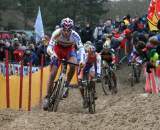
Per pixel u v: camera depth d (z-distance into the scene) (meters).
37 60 21.50
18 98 14.17
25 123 8.13
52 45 10.62
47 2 60.34
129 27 25.44
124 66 25.50
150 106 8.52
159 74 14.00
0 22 64.75
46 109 10.57
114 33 25.94
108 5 68.56
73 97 16.05
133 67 19.62
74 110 13.53
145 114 7.93
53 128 7.70
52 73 10.58
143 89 17.58
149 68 14.11
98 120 7.98
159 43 13.63
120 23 28.19
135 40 22.92
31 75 14.45
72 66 10.70
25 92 14.56
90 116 8.31
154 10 18.95
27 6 62.00
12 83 13.89
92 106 12.03
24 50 21.16
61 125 7.84
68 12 57.44
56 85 10.54
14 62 20.28
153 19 19.00
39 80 15.86
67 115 8.59
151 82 14.30
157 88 14.11
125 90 18.42
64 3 58.53
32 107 14.61
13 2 64.44
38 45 23.72
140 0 68.50
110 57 17.44
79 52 10.84
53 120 8.18
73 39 10.75
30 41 27.20
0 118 8.79
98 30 27.33
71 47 10.95
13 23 68.25
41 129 7.70
